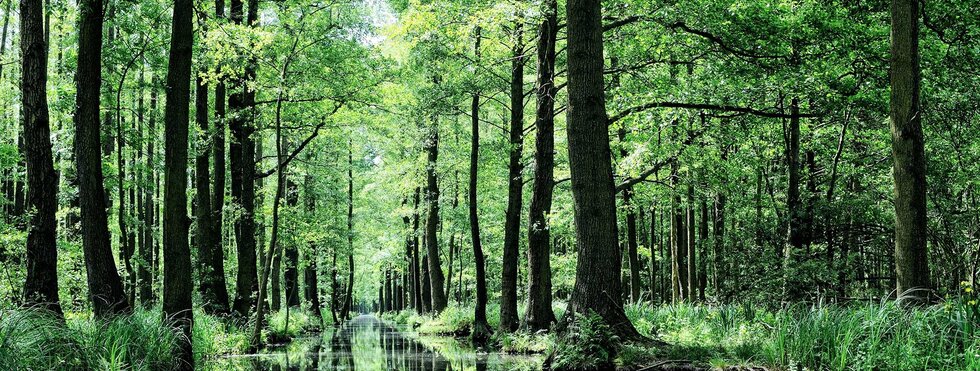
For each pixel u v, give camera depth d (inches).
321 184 1226.0
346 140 1184.2
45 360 305.7
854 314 356.5
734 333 459.2
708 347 411.8
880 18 559.5
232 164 804.0
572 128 459.8
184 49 447.8
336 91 811.4
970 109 579.2
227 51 594.9
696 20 574.2
